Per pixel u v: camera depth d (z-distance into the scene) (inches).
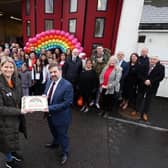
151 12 255.0
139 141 147.0
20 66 218.7
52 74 101.8
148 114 204.1
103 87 186.1
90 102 211.5
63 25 362.3
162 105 236.7
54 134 119.9
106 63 197.6
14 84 96.0
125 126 171.2
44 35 307.0
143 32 264.7
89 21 307.4
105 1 291.7
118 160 122.5
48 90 107.7
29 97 99.3
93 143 140.5
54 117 106.2
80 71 203.0
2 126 92.7
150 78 177.0
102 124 172.6
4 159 117.5
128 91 204.1
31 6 391.9
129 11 256.1
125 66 196.7
